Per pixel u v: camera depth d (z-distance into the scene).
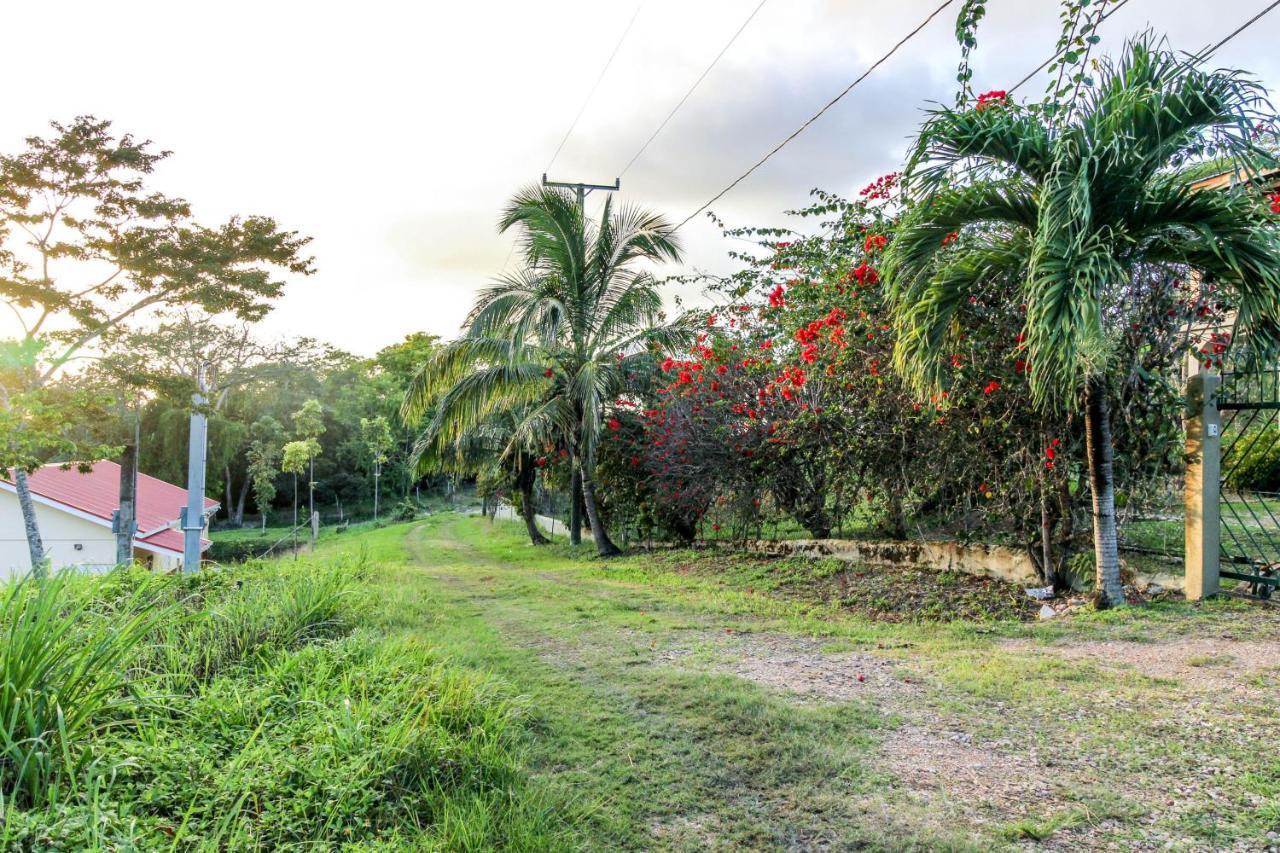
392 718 3.56
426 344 65.94
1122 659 4.70
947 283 5.69
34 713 2.82
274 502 52.22
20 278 11.44
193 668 4.37
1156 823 2.78
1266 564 5.93
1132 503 6.37
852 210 8.17
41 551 12.88
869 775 3.29
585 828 2.90
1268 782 2.98
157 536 19.17
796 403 9.24
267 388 45.62
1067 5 5.34
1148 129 5.09
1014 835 2.76
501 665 5.17
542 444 15.61
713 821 2.96
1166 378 6.09
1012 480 6.91
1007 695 4.20
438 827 2.79
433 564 14.18
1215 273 5.29
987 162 5.50
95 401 12.16
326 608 6.06
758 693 4.38
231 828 2.60
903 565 8.38
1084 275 4.76
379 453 48.38
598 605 7.73
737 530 11.45
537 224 13.31
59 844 2.21
